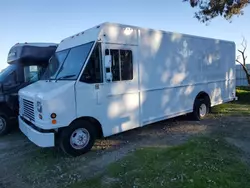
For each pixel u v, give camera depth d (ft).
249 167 13.56
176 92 23.39
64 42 20.33
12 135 23.36
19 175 14.17
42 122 15.11
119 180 12.59
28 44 24.86
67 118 15.62
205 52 26.84
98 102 17.03
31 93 16.88
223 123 24.85
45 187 12.53
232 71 32.01
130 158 15.47
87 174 13.76
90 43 16.94
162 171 13.05
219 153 15.44
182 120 26.78
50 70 20.13
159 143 18.83
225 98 30.78
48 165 15.38
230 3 36.68
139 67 19.60
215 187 11.16
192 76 25.18
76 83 15.92
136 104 19.58
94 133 17.40
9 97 23.57
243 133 20.79
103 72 17.11
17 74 24.09
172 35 22.52
